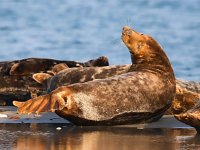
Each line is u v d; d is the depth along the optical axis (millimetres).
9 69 53406
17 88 52812
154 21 152750
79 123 40156
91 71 47281
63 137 36906
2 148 33719
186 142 35719
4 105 50781
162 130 39500
